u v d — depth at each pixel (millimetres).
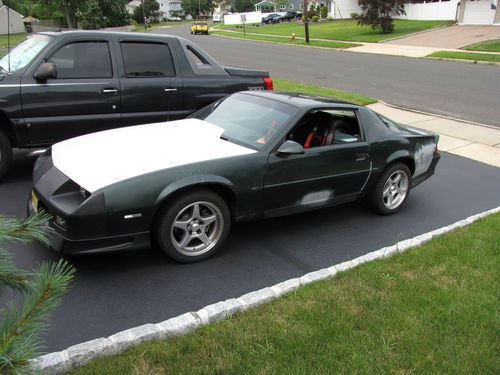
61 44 5852
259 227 5062
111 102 6121
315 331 3135
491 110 12273
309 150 4691
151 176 3773
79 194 3750
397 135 5496
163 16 133750
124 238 3744
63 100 5809
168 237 3936
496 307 3541
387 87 15641
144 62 6375
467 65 21969
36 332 1731
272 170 4398
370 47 30797
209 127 4934
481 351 3043
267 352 2914
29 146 5801
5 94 5469
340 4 59281
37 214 1868
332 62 23375
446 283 3863
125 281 3789
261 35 46688
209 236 4223
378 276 3922
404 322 3295
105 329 3191
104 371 2682
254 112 4957
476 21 37594
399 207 5742
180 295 3652
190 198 3949
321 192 4910
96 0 50625
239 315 3299
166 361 2791
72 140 4695
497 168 7887
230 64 22375
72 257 4098
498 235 4891
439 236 4840
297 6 93500
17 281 1759
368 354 2953
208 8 143875
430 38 33312
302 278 3830
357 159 5062
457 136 9703
